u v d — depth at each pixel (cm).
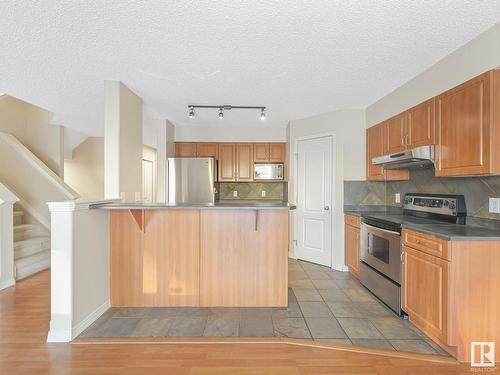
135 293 267
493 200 211
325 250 404
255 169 515
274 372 174
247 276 267
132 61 238
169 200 458
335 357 189
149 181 743
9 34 195
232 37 202
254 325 231
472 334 183
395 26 188
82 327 221
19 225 435
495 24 185
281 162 521
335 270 384
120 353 193
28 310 259
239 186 549
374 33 196
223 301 268
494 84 184
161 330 223
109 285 265
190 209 258
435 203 269
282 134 521
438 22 183
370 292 303
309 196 428
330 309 262
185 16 177
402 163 280
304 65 248
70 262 208
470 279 184
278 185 548
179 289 267
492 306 184
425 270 211
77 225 216
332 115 396
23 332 220
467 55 208
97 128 516
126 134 296
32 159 457
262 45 213
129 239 267
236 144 519
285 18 179
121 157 284
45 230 452
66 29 190
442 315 191
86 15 175
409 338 212
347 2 164
